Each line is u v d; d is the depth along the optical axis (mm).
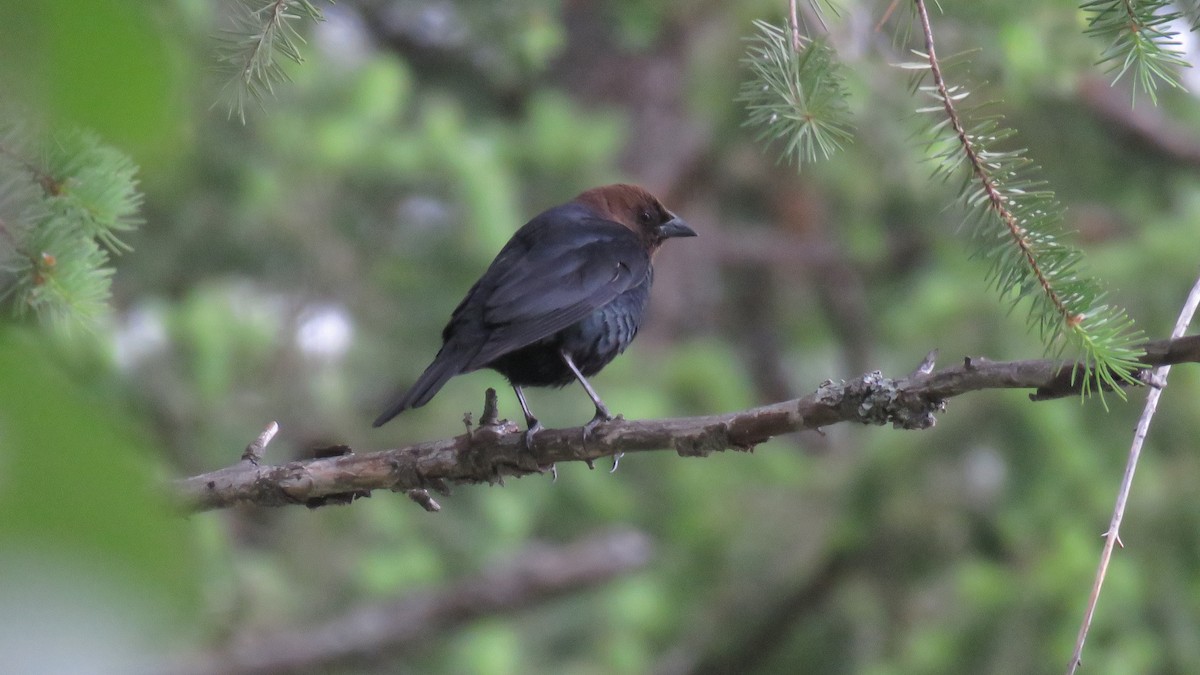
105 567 857
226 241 13641
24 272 4812
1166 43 5020
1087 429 11664
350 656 12789
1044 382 4633
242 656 12344
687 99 16734
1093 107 16109
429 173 13805
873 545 12336
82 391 968
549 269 8281
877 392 4879
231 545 12641
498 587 13359
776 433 5160
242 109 5293
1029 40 10523
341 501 5906
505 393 13844
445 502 13680
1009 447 11789
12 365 912
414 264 14297
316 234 13914
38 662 825
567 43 18266
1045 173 16469
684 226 10000
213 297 12672
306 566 13094
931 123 5184
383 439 13359
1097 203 17266
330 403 13125
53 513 859
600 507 13977
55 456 876
